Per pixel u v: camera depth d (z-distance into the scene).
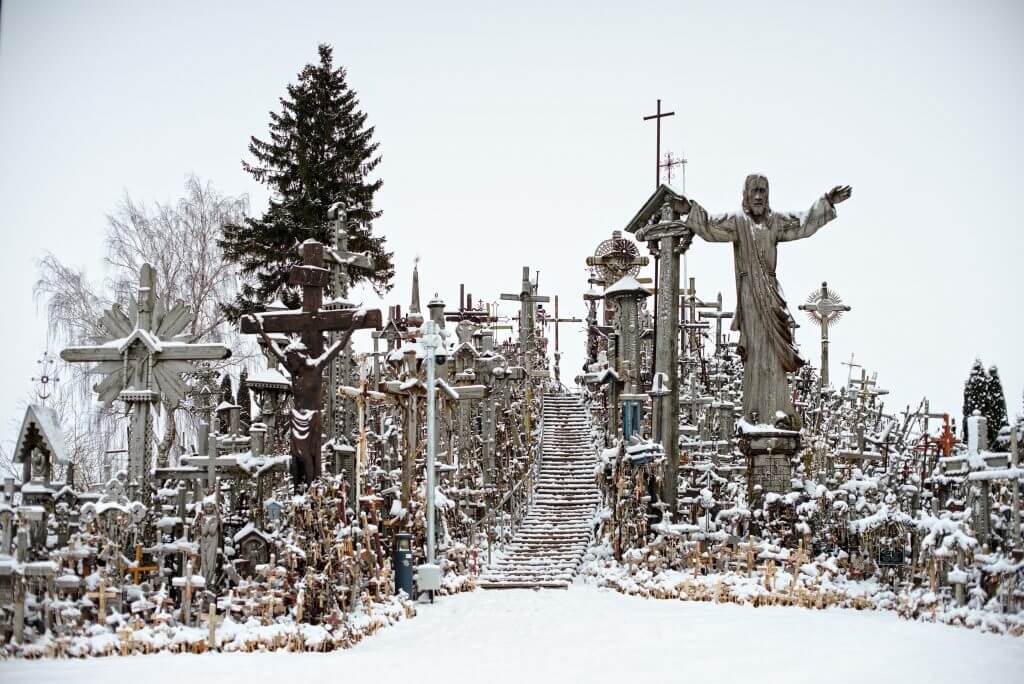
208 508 20.50
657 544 30.53
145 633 17.88
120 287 41.28
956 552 22.30
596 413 50.47
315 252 23.52
